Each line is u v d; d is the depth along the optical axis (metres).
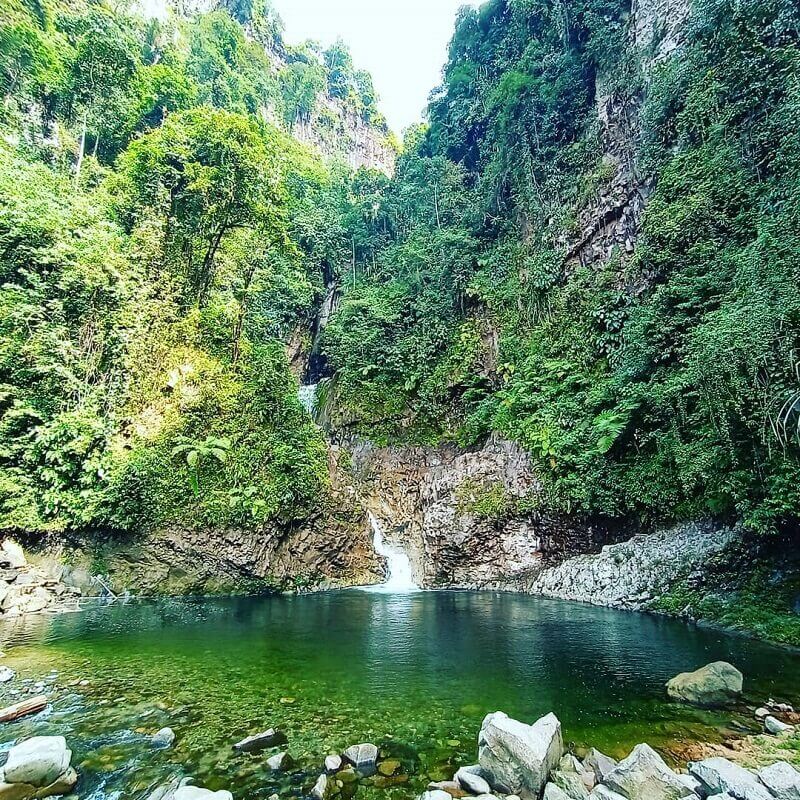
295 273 33.56
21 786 4.52
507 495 18.69
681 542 13.42
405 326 28.47
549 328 22.03
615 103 23.98
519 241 26.67
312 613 13.12
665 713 6.21
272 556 17.33
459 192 33.16
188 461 16.30
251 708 6.47
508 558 18.23
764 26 15.64
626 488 15.13
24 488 14.60
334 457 23.58
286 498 18.02
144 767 5.00
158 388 17.89
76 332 17.23
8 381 15.45
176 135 21.28
